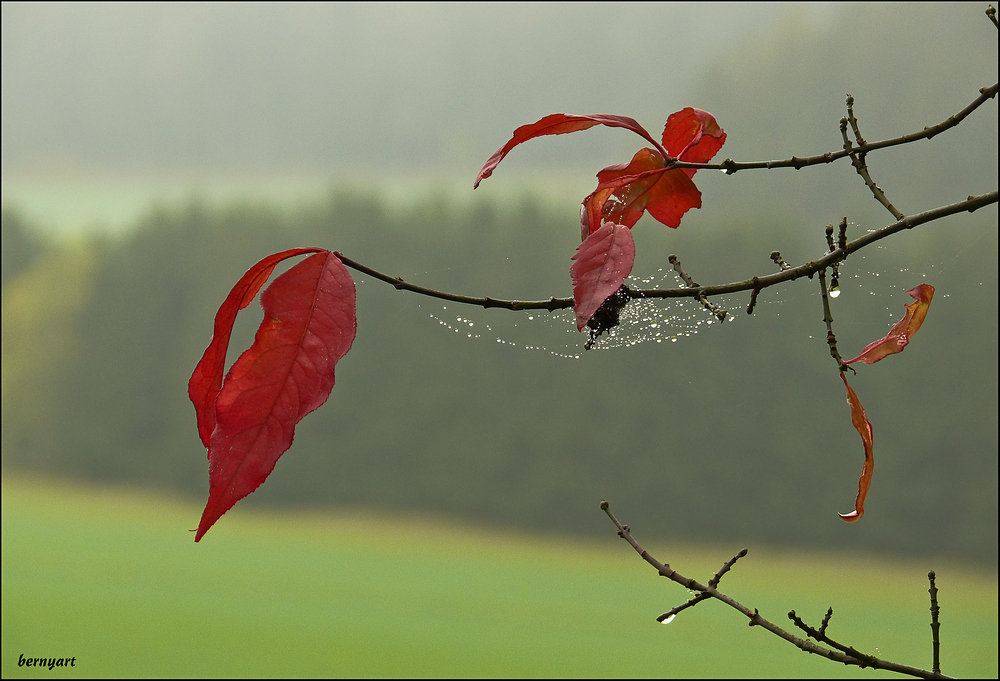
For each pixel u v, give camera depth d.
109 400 15.03
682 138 1.44
